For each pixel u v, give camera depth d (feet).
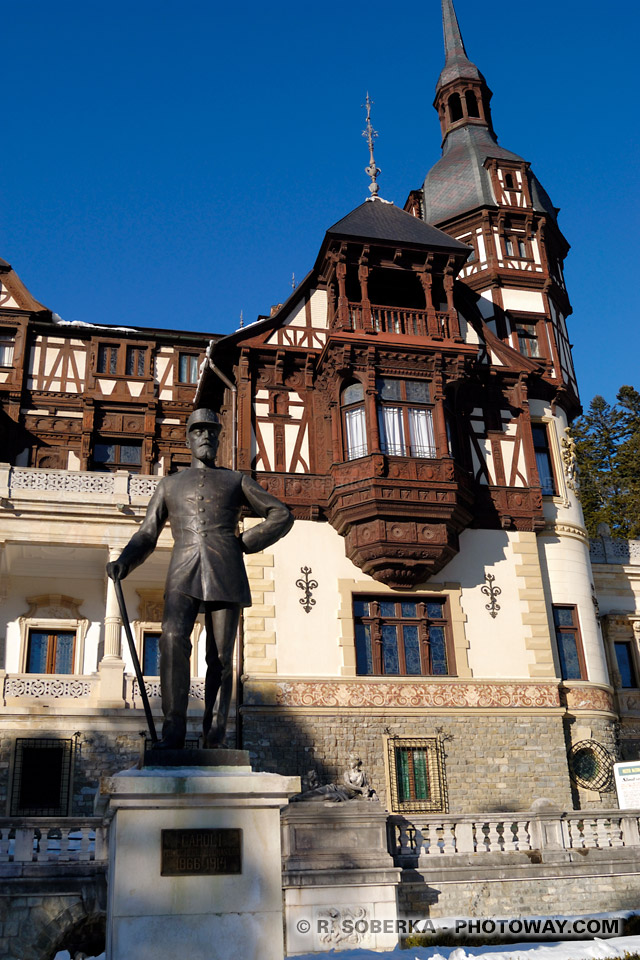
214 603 22.62
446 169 100.94
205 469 24.04
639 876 50.47
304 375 79.46
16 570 78.48
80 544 73.56
